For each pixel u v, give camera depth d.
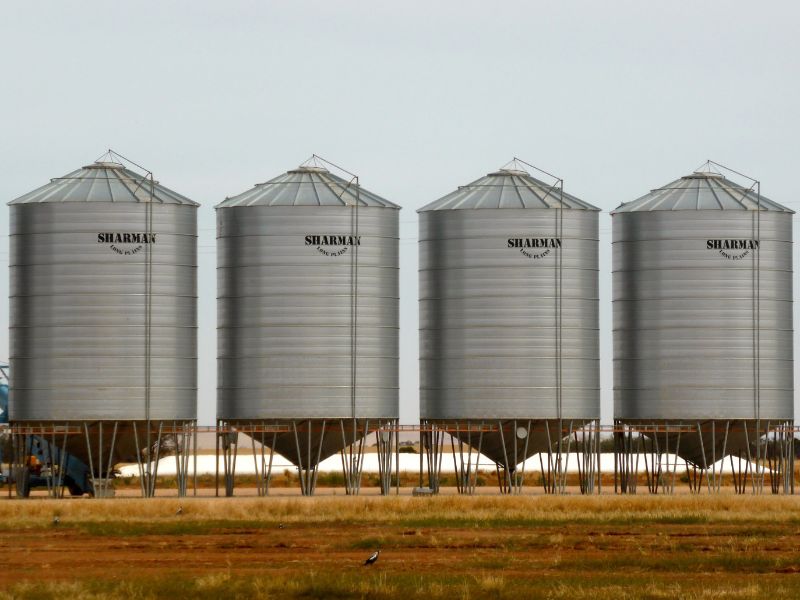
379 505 138.75
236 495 161.75
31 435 153.00
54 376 150.38
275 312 154.38
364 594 83.44
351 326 155.00
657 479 166.50
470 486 162.38
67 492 172.88
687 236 161.75
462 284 158.25
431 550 104.88
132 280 151.00
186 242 153.88
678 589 84.38
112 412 150.25
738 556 99.19
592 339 160.50
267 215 154.62
